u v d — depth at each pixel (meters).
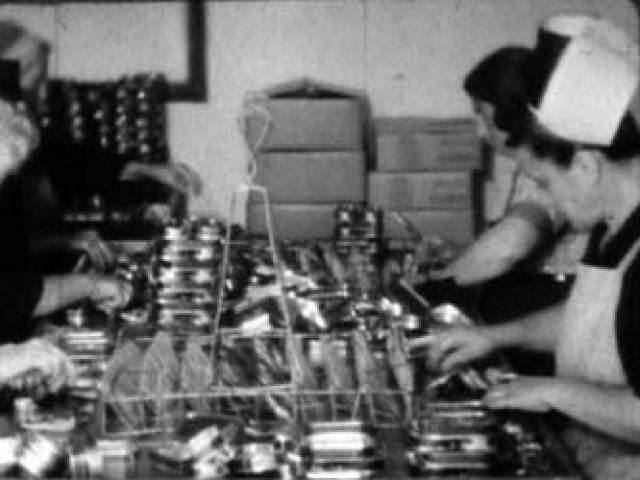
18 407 1.94
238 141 4.69
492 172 4.39
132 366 2.05
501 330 2.35
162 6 4.62
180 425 1.82
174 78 4.66
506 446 1.77
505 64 2.47
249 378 2.00
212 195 4.60
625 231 2.11
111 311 2.67
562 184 2.08
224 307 2.49
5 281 2.68
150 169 4.19
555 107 1.99
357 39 4.65
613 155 2.03
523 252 3.26
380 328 2.35
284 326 2.29
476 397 1.96
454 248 3.74
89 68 4.62
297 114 4.01
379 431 1.87
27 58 3.29
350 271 2.98
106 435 1.78
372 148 4.28
